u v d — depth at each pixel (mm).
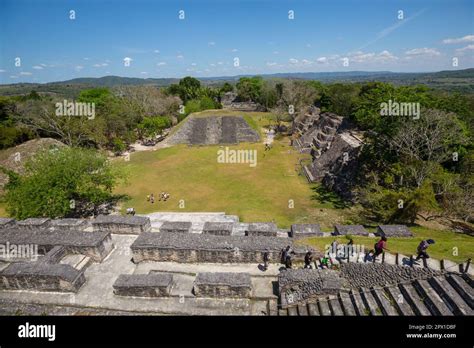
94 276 17750
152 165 47750
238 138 63281
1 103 54125
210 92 115562
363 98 57000
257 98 112875
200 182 39750
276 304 15258
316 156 48812
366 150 33938
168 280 16062
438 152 28719
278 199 33719
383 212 25203
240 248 18031
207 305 15422
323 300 14586
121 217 22797
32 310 15367
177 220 27328
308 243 18562
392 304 13422
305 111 75375
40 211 24719
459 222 25375
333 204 31953
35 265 16922
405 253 15531
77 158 27625
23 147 43656
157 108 74312
